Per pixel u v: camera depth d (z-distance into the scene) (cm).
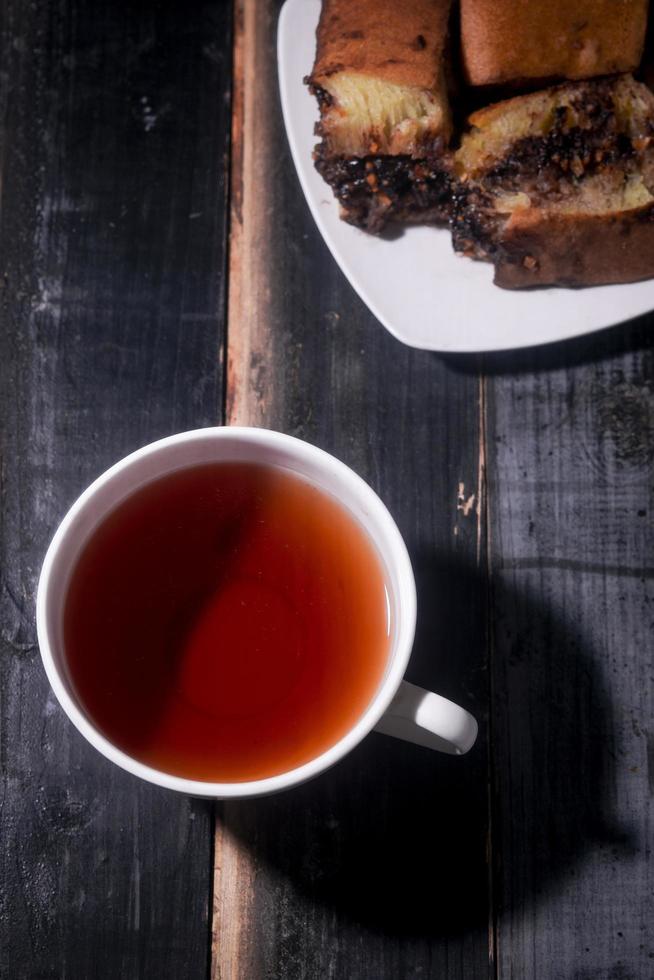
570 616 52
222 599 46
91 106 55
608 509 53
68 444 53
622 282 52
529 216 51
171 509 46
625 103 52
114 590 46
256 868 50
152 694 45
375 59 51
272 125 55
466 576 52
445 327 52
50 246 54
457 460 53
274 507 47
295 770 42
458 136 53
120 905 50
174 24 56
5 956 49
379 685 45
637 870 50
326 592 46
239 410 53
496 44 51
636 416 53
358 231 53
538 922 50
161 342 54
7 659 51
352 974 50
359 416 53
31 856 50
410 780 51
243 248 54
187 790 42
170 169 55
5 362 53
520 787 51
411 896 50
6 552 52
